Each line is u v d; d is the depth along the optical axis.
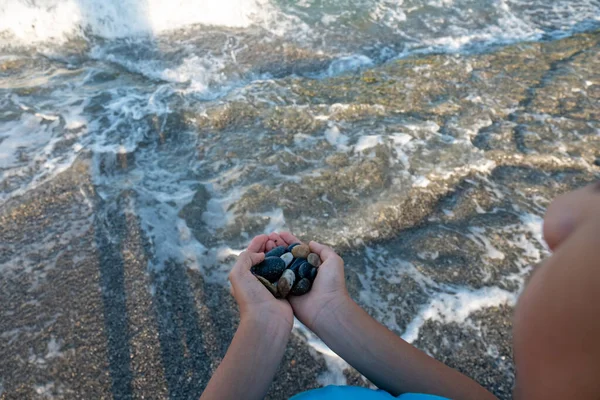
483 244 2.69
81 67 4.49
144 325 2.27
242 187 3.03
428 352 2.18
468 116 3.73
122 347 2.18
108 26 4.86
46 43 4.76
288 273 1.18
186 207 2.89
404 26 5.23
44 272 2.50
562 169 3.23
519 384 0.41
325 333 1.09
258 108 3.76
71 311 2.32
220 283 2.48
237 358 0.97
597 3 5.84
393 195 2.98
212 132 3.54
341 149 3.33
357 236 2.72
